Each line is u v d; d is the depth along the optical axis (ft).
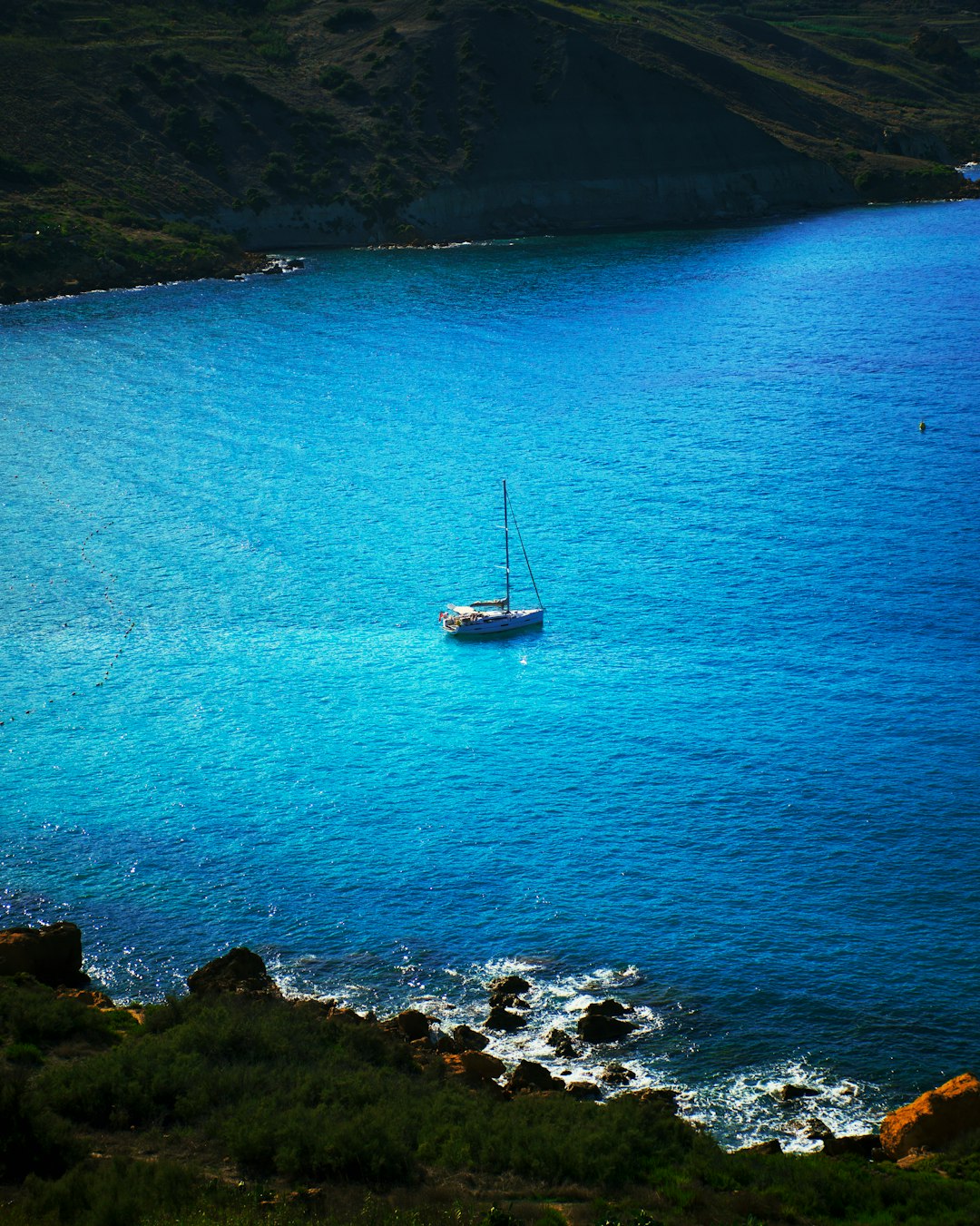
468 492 428.56
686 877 222.07
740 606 336.70
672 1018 186.39
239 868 227.81
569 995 192.34
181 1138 129.18
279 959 202.39
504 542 386.32
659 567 364.38
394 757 266.36
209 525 398.62
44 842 235.61
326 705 290.35
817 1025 184.44
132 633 326.85
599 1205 120.67
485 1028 183.62
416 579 361.51
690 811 242.37
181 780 257.96
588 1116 145.28
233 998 168.96
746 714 279.90
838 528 386.73
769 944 203.21
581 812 243.60
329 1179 123.24
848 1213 129.18
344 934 209.05
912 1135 152.25
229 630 329.72
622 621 332.60
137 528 395.75
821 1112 166.61
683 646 315.78
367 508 414.41
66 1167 121.90
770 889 217.56
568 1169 130.31
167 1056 144.36
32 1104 128.57
